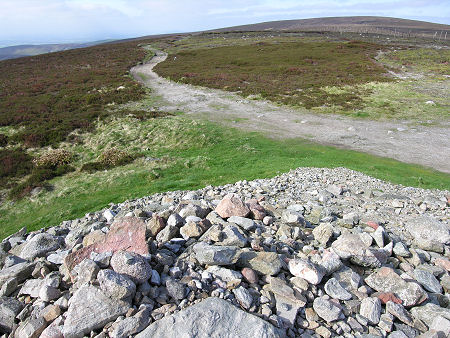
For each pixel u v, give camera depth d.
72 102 42.44
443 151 24.53
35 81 57.72
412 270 8.09
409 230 10.48
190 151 26.88
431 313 6.32
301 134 29.47
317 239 9.51
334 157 23.70
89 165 25.05
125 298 6.02
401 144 26.27
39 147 29.53
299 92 44.38
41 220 17.78
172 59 82.50
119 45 123.31
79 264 7.06
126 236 7.94
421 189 17.39
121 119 34.72
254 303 6.24
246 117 35.12
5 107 41.38
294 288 6.82
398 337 5.84
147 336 5.30
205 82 52.09
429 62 65.38
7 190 22.56
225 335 5.28
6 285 7.37
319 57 72.81
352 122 32.53
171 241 8.58
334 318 6.05
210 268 7.14
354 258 7.84
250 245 8.20
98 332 5.79
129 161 25.39
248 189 17.22
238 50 91.94
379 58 70.81
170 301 6.27
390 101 38.94
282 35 138.12
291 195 15.88
